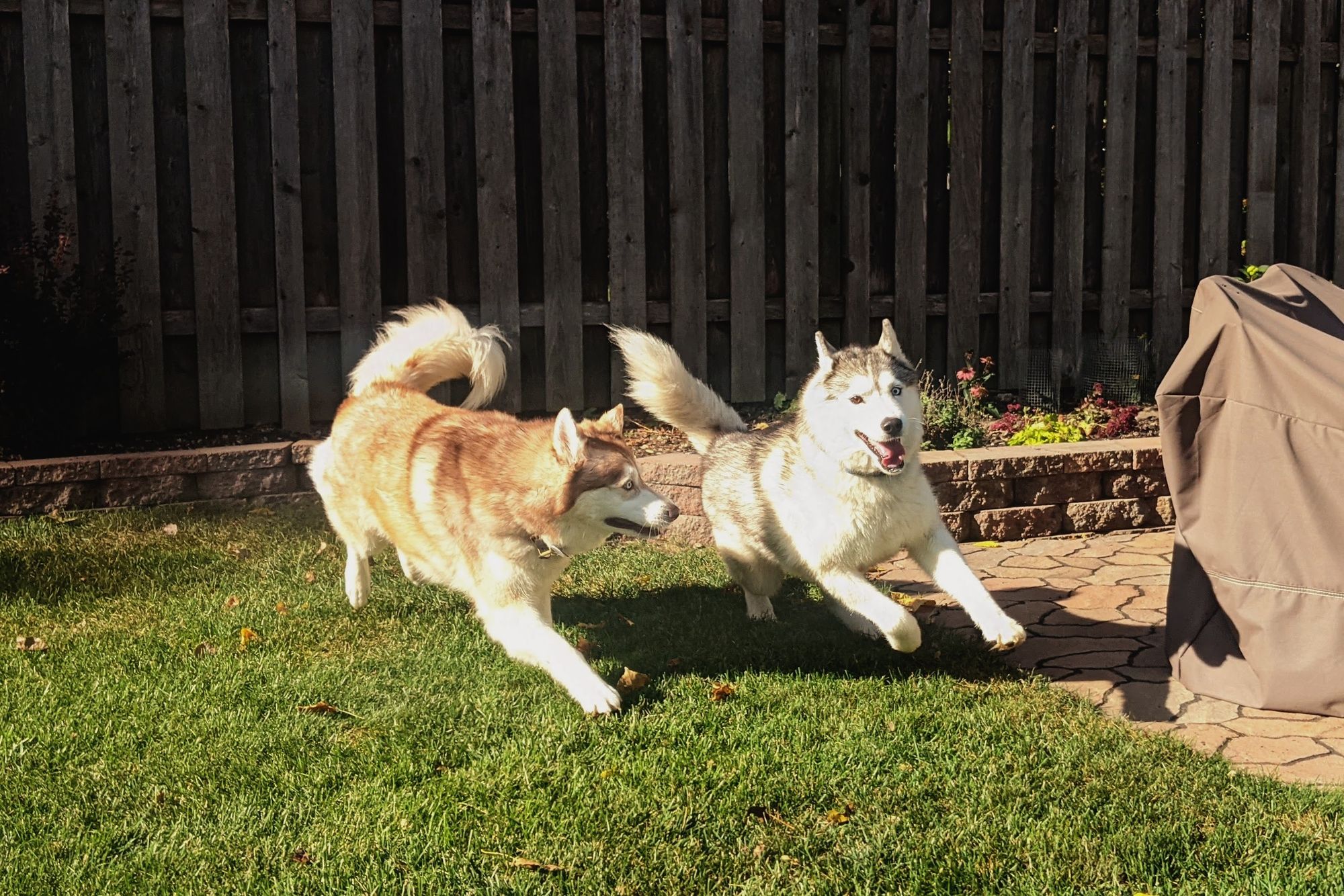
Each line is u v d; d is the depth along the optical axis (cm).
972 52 865
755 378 853
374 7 761
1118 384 905
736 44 818
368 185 771
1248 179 938
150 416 757
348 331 778
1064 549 665
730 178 830
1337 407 412
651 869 315
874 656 477
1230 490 440
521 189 805
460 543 444
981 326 900
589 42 802
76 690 430
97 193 738
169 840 330
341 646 486
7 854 321
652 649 485
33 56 708
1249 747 397
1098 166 909
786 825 338
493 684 442
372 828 336
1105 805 348
